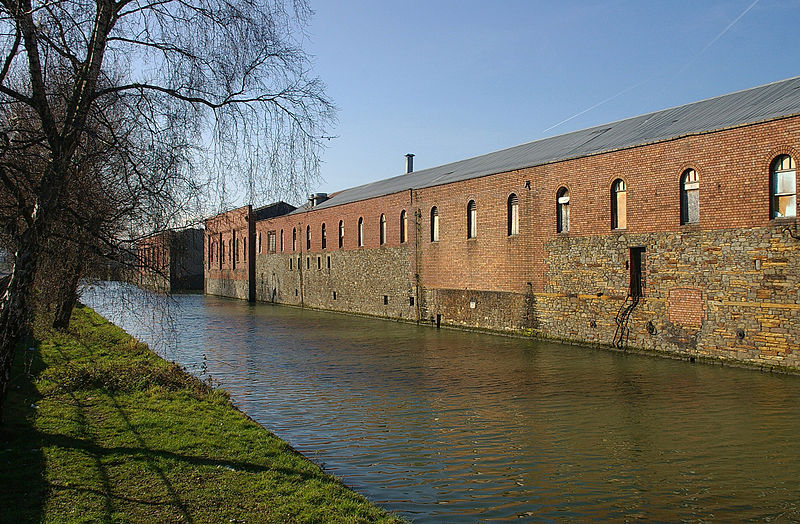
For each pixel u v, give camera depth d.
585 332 20.88
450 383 14.73
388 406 12.38
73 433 8.45
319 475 7.30
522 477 8.20
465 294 27.30
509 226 24.52
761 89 19.83
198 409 10.38
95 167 9.59
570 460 8.89
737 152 16.06
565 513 7.02
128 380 12.14
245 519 5.76
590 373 15.64
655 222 18.33
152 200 9.66
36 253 8.09
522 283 23.75
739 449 9.28
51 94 8.66
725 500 7.36
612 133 24.03
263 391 13.95
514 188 24.03
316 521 5.80
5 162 8.10
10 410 9.60
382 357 19.23
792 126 14.88
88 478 6.70
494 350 20.33
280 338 24.97
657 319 18.31
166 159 9.06
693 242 17.20
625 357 18.22
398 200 32.94
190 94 8.77
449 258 28.47
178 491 6.42
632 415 11.37
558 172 21.91
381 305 35.03
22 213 8.37
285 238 50.19
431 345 22.06
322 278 43.34
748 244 15.84
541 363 17.41
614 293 19.75
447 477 8.22
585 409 11.88
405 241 32.47
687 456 8.99
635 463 8.72
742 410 11.55
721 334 16.50
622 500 7.39
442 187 28.92
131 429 8.78
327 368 17.17
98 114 8.94
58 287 12.28
